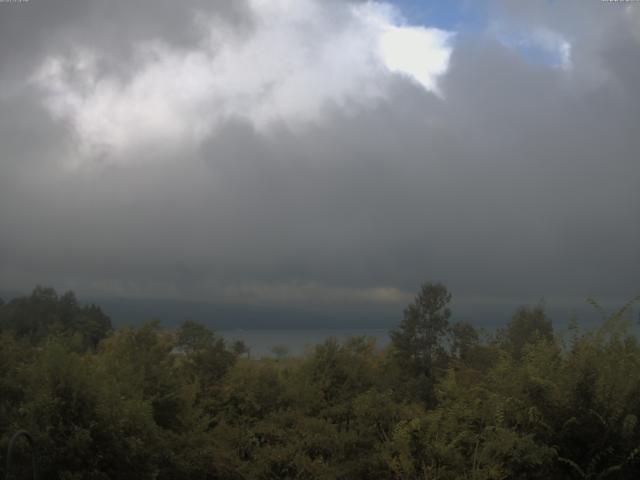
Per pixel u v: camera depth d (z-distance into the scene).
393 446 7.44
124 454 6.84
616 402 6.21
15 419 7.04
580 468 6.23
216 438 9.46
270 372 11.45
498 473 6.37
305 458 8.33
